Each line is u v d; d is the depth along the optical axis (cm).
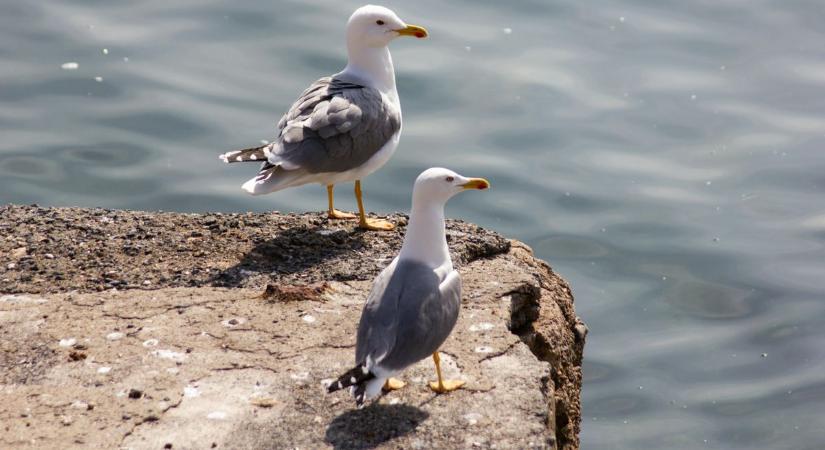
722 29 2200
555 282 1117
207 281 1015
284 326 928
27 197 1670
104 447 774
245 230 1127
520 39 2123
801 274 1634
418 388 849
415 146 1836
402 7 2189
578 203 1761
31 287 991
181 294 981
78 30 2053
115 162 1762
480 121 1909
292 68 1966
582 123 1917
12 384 846
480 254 1091
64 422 798
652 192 1778
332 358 883
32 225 1114
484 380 860
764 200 1780
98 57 1980
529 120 1909
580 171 1823
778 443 1338
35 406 816
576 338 1100
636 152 1864
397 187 1764
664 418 1387
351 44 1180
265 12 2123
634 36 2156
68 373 858
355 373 760
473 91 1970
